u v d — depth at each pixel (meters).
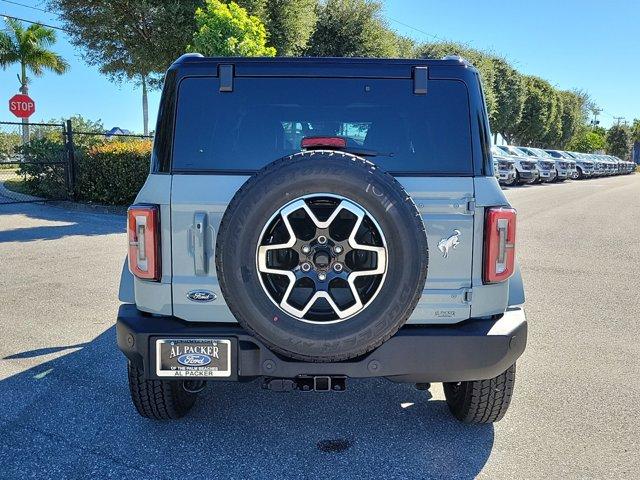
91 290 6.81
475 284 3.01
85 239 10.19
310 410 3.90
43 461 3.19
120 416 3.74
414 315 3.00
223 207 2.96
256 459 3.25
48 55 36.59
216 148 3.15
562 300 6.82
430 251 2.98
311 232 2.70
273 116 3.21
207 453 3.31
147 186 3.03
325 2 21.48
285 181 2.61
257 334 2.68
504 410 3.45
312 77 3.18
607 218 14.91
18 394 4.04
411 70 3.19
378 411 3.89
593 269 8.59
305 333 2.65
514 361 3.09
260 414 3.82
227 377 2.91
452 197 2.97
